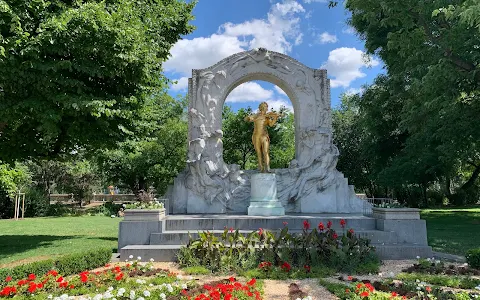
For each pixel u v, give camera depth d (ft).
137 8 43.47
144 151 88.02
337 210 45.98
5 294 19.26
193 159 45.52
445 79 44.32
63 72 35.17
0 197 92.43
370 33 68.39
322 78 49.39
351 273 26.66
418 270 27.35
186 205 45.14
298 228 37.27
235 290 19.57
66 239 43.04
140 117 45.19
